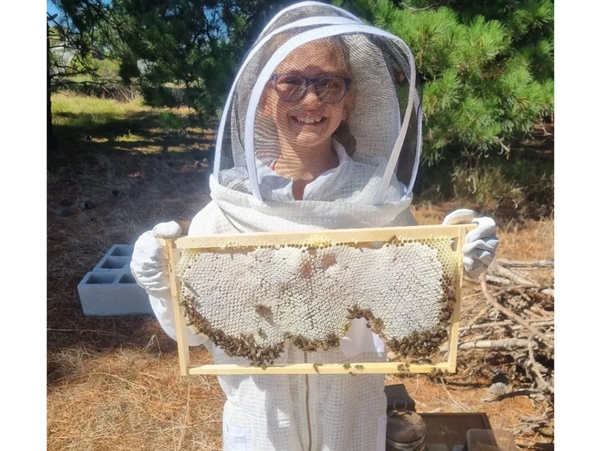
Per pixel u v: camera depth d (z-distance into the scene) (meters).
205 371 1.58
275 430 1.70
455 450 2.38
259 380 1.70
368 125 1.76
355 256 1.49
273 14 6.27
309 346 1.56
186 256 1.52
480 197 6.25
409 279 1.48
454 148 6.93
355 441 1.75
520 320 3.18
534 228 5.59
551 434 2.91
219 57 5.94
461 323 3.74
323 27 1.41
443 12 4.66
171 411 3.20
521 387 3.32
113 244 5.23
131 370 3.56
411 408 2.30
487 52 4.55
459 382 3.43
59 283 4.60
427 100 4.60
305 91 1.51
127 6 6.70
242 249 1.51
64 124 10.17
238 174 1.68
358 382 1.72
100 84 9.35
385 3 4.64
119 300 4.18
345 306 1.52
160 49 6.11
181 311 1.56
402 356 1.54
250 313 1.53
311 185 1.63
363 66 1.63
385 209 1.61
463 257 1.47
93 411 3.17
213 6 6.39
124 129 9.94
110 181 7.04
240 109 1.62
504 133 5.25
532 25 5.09
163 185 6.98
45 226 5.66
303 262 1.49
